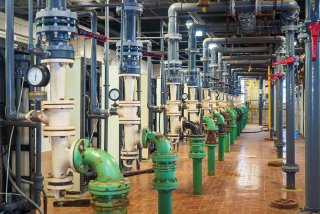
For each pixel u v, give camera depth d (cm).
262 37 928
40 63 295
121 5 430
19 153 383
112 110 484
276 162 949
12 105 293
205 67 936
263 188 708
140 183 740
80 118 613
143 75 940
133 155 437
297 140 1544
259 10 621
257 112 2838
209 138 818
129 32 444
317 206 411
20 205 372
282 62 679
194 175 660
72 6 436
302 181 759
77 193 607
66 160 271
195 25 780
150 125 892
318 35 390
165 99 695
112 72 702
